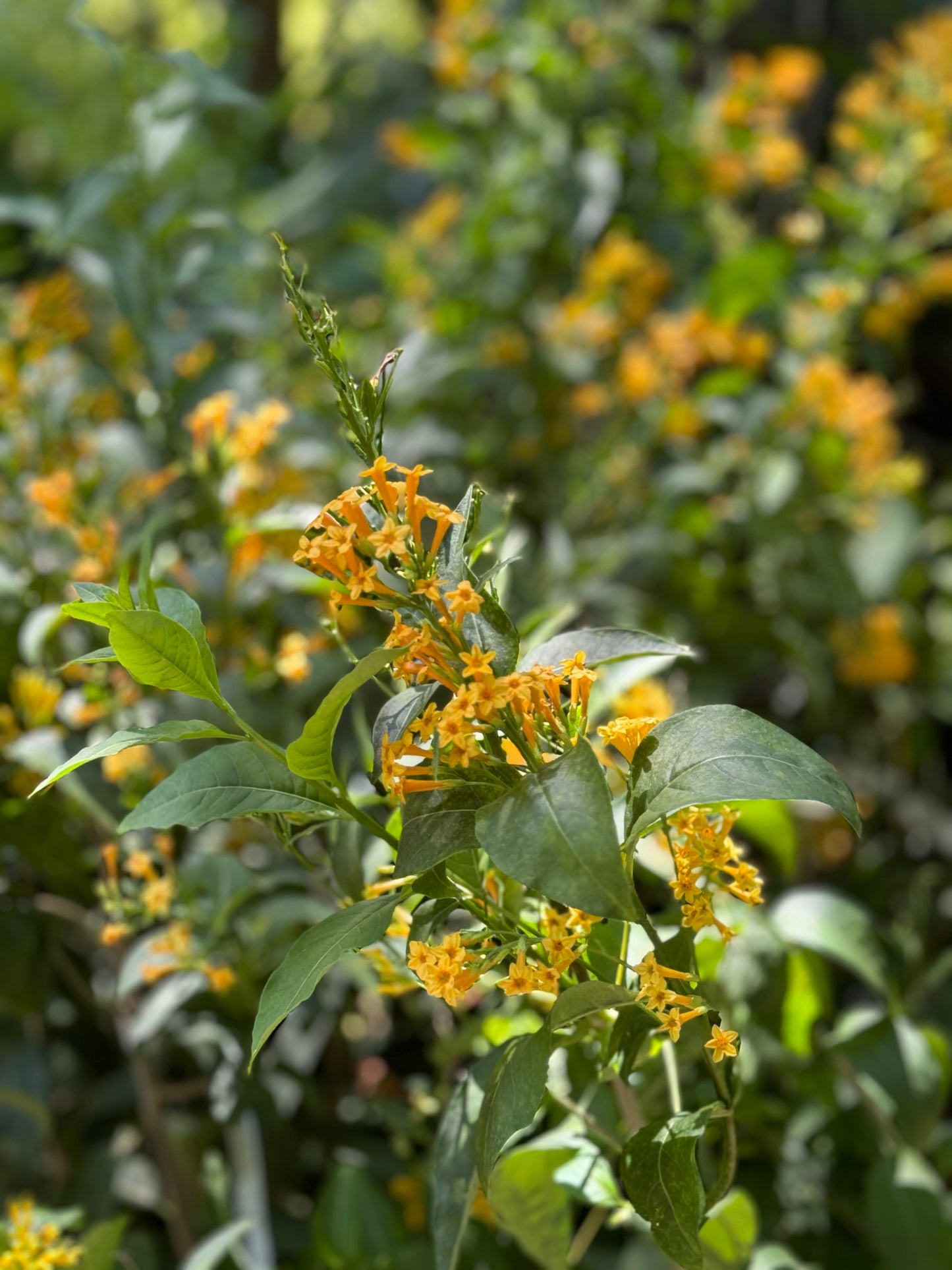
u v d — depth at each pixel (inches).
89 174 64.1
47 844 51.6
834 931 50.8
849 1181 54.5
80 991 54.8
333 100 123.3
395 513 38.1
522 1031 45.4
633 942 41.6
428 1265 50.3
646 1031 39.9
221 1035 52.0
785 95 85.4
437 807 38.6
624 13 87.0
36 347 59.7
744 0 89.4
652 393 79.7
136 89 65.9
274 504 55.6
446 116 90.4
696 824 39.8
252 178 129.1
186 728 39.3
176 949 47.6
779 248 75.7
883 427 76.7
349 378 38.5
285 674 48.3
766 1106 50.8
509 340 85.1
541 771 37.6
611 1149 45.2
